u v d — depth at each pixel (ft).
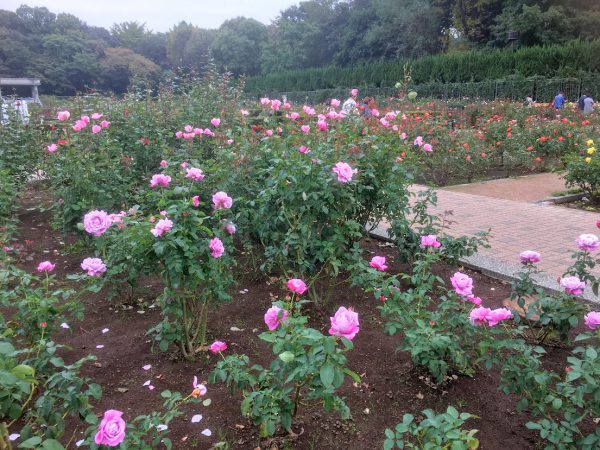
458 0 125.90
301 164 11.51
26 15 202.90
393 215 14.79
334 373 6.38
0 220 17.90
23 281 10.19
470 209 23.93
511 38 90.17
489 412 8.66
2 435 6.45
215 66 36.24
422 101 61.67
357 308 12.57
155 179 10.96
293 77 147.74
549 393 7.90
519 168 36.73
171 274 8.98
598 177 24.66
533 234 19.47
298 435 8.05
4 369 6.19
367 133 16.52
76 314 9.73
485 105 50.08
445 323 9.45
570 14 111.04
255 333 11.29
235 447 7.79
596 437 6.88
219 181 14.49
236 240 17.21
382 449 7.77
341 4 183.93
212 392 9.21
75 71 175.32
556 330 10.38
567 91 79.82
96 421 6.73
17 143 24.38
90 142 19.51
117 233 11.39
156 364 10.09
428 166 32.14
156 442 7.00
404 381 9.53
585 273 11.06
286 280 12.76
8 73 166.50
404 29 148.56
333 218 11.94
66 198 15.70
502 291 13.64
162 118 26.76
